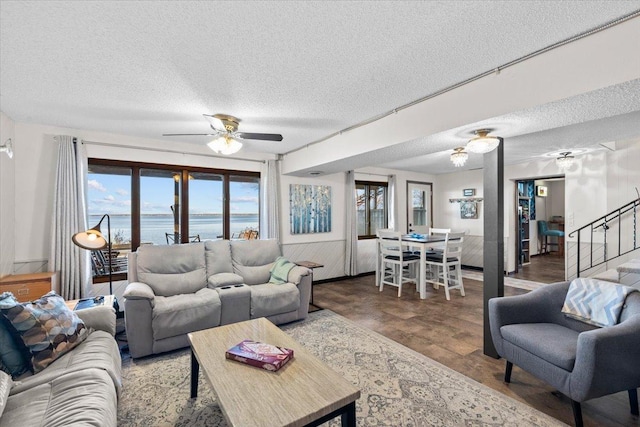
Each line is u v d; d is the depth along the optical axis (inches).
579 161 198.2
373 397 80.8
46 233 135.3
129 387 86.5
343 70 85.5
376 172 249.9
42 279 119.0
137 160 156.0
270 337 81.0
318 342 115.6
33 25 64.3
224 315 119.6
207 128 140.3
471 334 123.3
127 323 101.7
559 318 89.4
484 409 75.8
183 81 92.0
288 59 79.5
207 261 141.3
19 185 130.3
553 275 235.0
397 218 258.4
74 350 74.2
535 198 330.0
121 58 78.5
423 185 283.6
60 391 58.3
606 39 65.5
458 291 191.9
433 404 77.8
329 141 155.3
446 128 98.3
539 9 59.9
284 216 205.0
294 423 48.3
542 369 74.7
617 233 182.5
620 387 66.6
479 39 70.7
